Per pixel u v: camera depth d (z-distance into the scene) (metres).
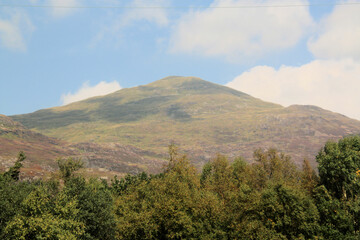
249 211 44.25
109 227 41.72
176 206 45.50
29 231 30.62
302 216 40.44
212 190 63.38
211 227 44.62
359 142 59.69
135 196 55.12
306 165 70.12
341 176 51.47
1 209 34.50
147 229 44.00
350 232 40.84
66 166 58.84
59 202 35.94
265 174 70.50
